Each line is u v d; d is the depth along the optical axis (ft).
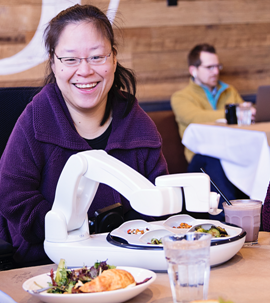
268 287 2.19
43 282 2.24
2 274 2.68
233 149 7.65
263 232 3.42
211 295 2.11
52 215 2.69
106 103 4.25
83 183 2.74
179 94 11.41
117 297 1.99
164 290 2.23
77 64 3.70
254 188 6.91
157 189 2.25
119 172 2.43
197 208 2.29
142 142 4.29
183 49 12.25
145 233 2.65
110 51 3.80
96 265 2.24
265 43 13.07
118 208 3.38
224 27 12.59
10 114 4.53
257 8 12.83
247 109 8.31
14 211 3.57
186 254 1.88
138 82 11.90
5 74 10.44
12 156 3.81
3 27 10.30
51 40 3.77
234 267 2.53
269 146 6.83
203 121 10.66
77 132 4.08
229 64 12.80
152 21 11.82
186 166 10.91
